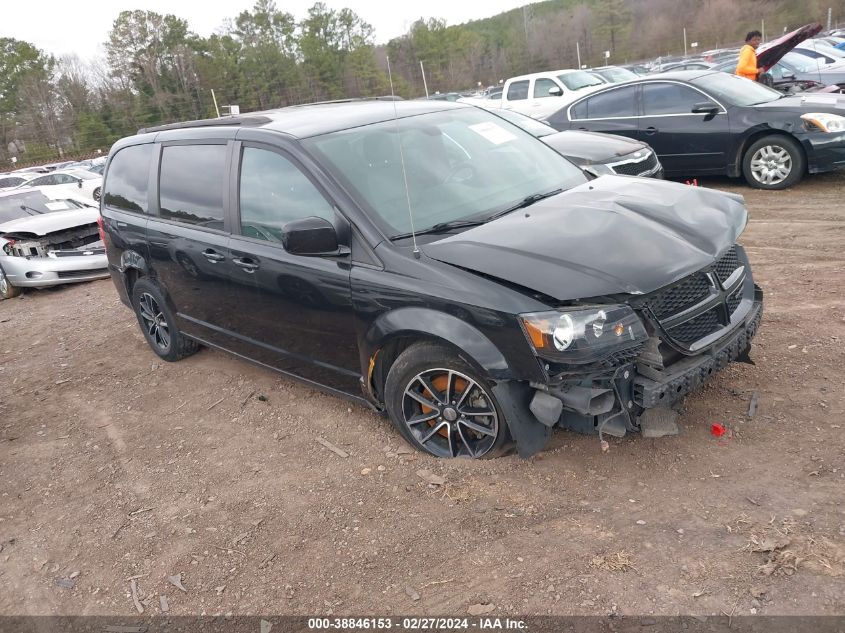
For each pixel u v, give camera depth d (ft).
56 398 18.81
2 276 32.55
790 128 29.35
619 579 9.24
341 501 11.95
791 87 46.26
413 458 12.75
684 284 10.98
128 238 18.60
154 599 10.44
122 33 191.72
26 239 32.09
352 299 12.45
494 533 10.52
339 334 13.14
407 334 11.71
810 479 10.62
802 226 24.50
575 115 35.70
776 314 16.79
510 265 10.80
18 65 196.44
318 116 14.90
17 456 15.71
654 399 10.55
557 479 11.47
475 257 11.19
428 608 9.34
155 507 12.81
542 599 9.14
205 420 16.02
